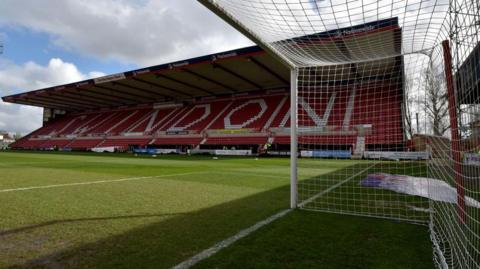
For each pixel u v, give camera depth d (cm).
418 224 321
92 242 257
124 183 648
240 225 313
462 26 206
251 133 2680
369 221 333
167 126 3250
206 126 2992
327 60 445
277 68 2333
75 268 204
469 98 205
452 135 251
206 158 1939
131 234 280
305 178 784
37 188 555
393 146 1001
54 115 4731
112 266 207
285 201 455
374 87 929
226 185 637
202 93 3331
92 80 2894
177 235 278
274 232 288
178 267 206
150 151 2942
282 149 2514
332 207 410
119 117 3925
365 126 1301
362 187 607
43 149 3812
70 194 496
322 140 1488
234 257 224
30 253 231
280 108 2822
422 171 659
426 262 217
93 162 1364
